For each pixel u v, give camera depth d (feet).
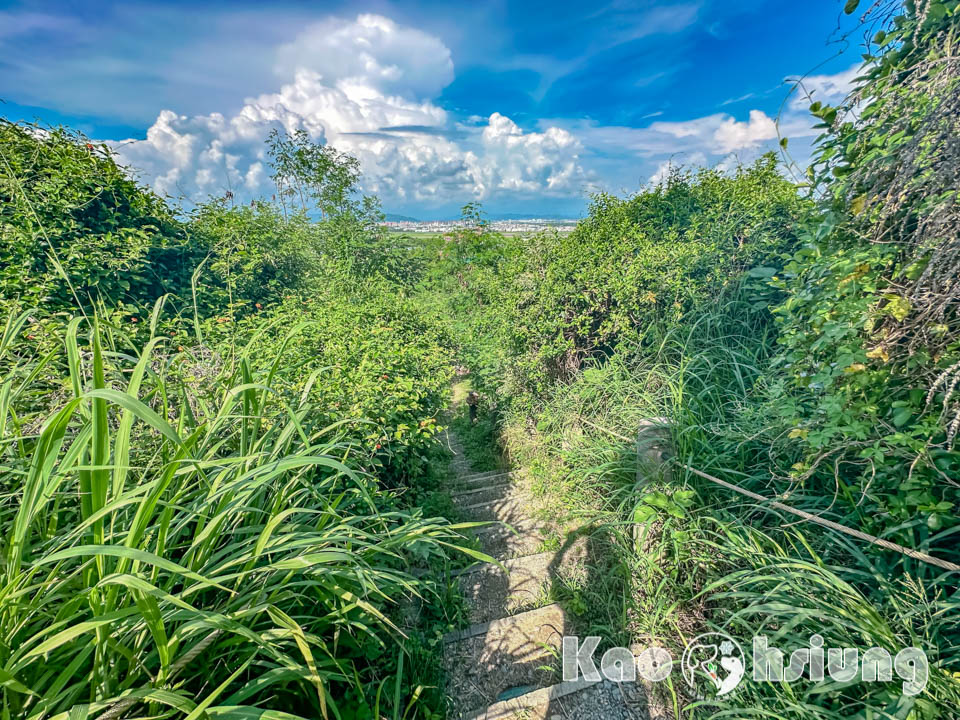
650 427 9.31
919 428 4.97
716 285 13.70
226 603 5.00
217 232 25.54
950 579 5.10
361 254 39.47
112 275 16.03
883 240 5.71
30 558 4.31
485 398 22.86
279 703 5.23
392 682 6.57
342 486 8.22
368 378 11.96
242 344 13.87
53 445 3.38
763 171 19.02
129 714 4.00
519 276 19.39
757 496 6.92
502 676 7.43
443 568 10.01
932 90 4.96
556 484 12.85
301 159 39.75
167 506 4.04
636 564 8.04
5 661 3.38
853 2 6.15
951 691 4.22
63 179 16.08
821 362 6.37
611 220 20.06
